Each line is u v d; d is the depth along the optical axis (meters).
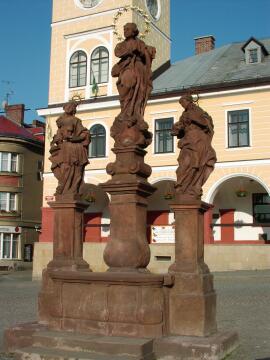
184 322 7.77
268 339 9.02
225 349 7.59
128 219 8.04
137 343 7.06
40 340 7.57
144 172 8.27
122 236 8.05
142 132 8.43
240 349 8.13
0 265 40.59
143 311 7.49
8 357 7.81
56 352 7.21
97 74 30.81
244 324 10.65
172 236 27.06
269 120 25.70
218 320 11.17
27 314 12.66
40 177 44.69
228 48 32.91
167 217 29.98
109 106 29.67
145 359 7.02
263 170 25.56
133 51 8.55
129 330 7.55
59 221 9.35
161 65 32.88
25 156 43.56
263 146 25.69
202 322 7.69
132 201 8.05
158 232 27.39
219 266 23.42
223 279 20.45
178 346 7.25
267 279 19.77
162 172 27.81
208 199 26.52
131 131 8.32
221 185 26.70
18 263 41.81
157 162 27.98
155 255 25.02
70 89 31.47
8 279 29.73
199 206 8.02
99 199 31.56
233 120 26.55
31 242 43.53
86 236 31.42
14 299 16.78
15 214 42.25
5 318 11.96
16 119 49.22
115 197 8.16
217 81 27.52
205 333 7.71
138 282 7.51
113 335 7.62
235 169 26.16
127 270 7.88
